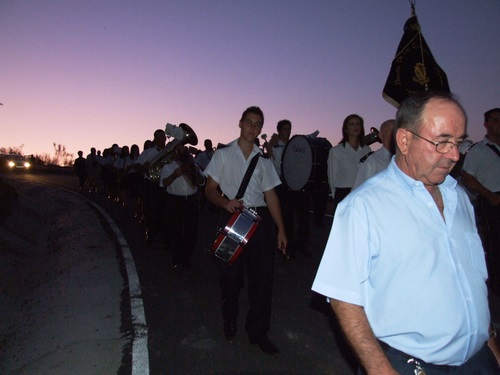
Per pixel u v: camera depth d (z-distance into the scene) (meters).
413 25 4.72
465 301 1.74
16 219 9.84
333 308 1.80
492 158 5.08
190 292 5.61
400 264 1.74
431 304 1.71
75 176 35.06
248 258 4.01
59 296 5.71
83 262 7.16
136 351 3.94
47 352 4.19
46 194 18.50
